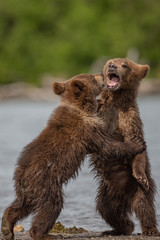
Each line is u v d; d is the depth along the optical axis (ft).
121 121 43.75
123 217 43.70
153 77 239.30
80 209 52.54
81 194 57.82
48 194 38.11
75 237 40.78
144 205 42.09
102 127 41.57
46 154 38.63
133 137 43.14
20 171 38.34
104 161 43.27
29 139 99.04
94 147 41.19
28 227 46.78
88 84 42.96
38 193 37.91
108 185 43.65
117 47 246.88
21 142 95.20
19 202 38.34
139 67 46.01
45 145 39.01
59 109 41.50
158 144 88.63
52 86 43.78
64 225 47.37
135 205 42.22
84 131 40.50
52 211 38.17
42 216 37.88
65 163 39.06
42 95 212.64
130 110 43.96
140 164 41.52
